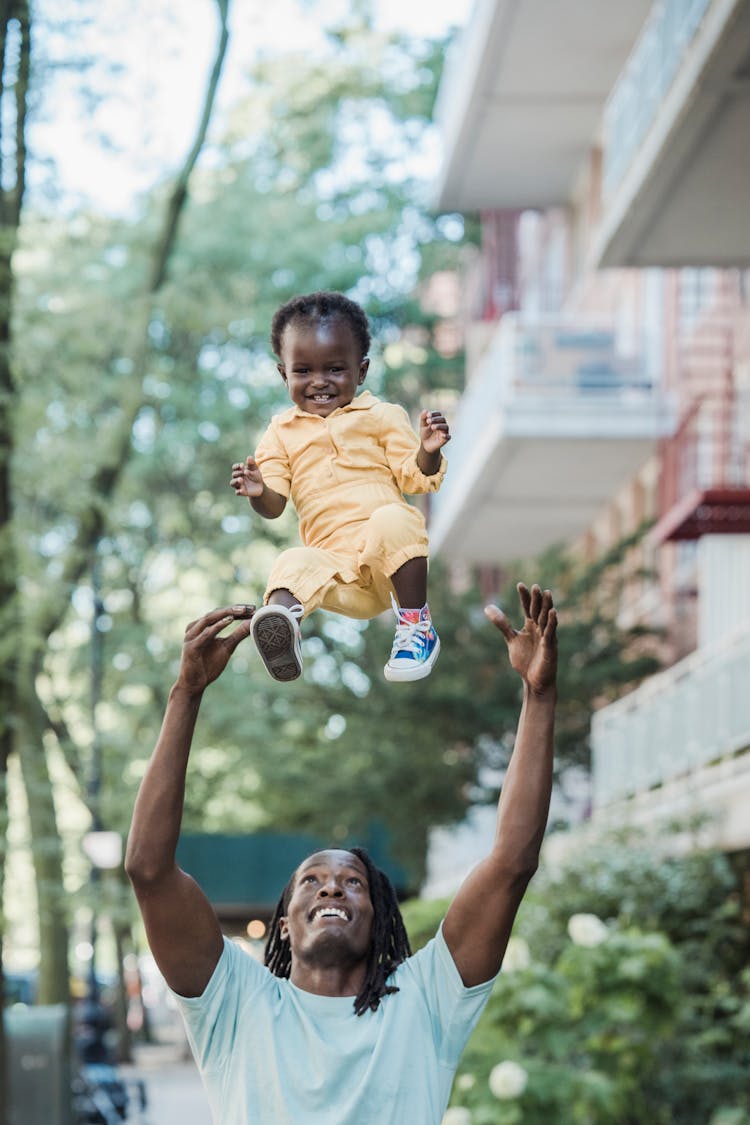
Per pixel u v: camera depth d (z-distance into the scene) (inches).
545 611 187.8
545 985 478.9
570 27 940.0
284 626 174.2
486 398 1035.3
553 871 721.0
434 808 1143.6
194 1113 1077.1
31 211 807.1
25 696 840.9
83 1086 826.2
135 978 2098.9
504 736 1131.9
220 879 1581.0
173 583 1310.3
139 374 835.4
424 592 185.5
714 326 911.0
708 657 727.1
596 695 1056.2
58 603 772.6
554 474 1068.5
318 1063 180.1
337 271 1382.9
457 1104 456.8
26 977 1621.6
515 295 1481.3
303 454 191.5
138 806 183.8
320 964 187.2
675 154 603.2
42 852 818.8
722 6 516.4
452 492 1187.3
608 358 989.8
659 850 727.1
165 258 858.1
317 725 1188.5
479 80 1033.5
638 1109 522.9
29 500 826.8
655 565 1105.4
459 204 1258.0
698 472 905.5
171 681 1167.0
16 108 709.3
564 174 1198.9
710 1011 642.2
